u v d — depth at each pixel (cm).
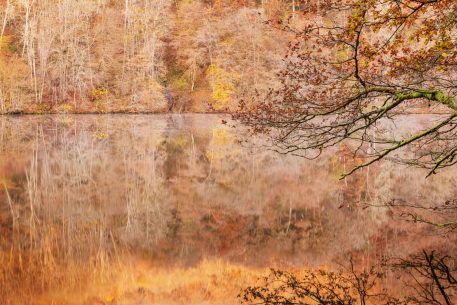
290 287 883
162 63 5841
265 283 974
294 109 781
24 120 4400
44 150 2792
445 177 1944
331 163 2392
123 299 926
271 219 1470
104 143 3183
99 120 4656
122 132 3847
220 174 2188
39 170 2206
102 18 5819
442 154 768
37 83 5191
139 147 3038
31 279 1020
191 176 2145
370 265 1019
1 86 4797
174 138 3528
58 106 5097
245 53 5331
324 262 1077
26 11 5503
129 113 5366
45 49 5106
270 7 3622
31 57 5200
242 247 1214
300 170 2247
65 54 5384
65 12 5397
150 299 925
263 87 4431
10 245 1233
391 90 598
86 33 5575
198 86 5934
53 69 5262
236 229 1369
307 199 1703
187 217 1510
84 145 3062
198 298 918
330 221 1416
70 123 4328
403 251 1088
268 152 2791
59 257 1153
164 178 2100
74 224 1431
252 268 1072
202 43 5916
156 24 5991
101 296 941
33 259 1140
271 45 4591
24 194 1767
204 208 1616
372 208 1524
